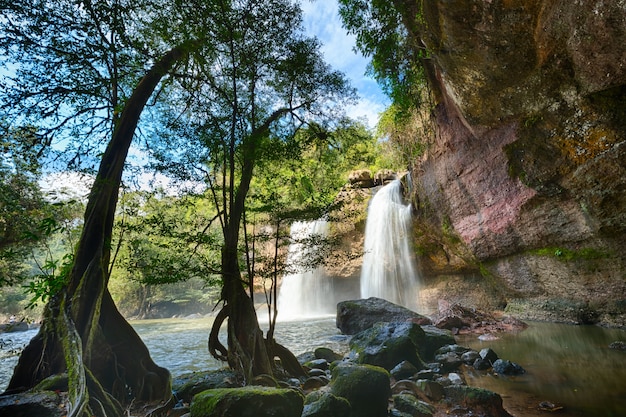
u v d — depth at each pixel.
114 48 5.64
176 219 6.43
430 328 9.28
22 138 6.20
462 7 7.68
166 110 7.04
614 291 9.79
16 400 3.57
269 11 5.97
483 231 13.14
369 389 4.01
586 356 6.46
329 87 7.32
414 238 18.30
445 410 4.30
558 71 7.83
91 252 5.07
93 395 3.79
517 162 10.66
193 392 4.88
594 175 8.62
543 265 11.48
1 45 5.02
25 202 8.03
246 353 5.39
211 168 7.11
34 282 5.18
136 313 33.69
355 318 11.50
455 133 13.05
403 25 10.37
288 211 6.38
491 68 8.77
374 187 22.91
